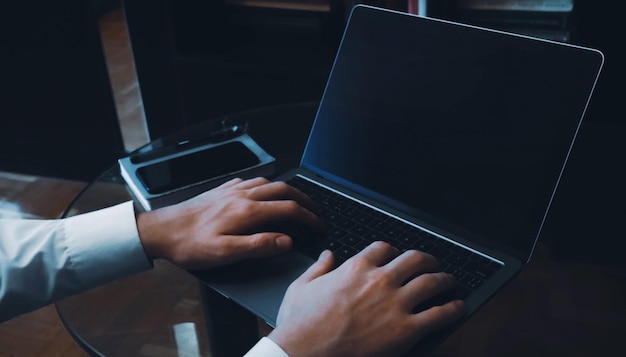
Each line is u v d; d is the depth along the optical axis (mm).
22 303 861
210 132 1226
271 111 1293
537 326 801
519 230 832
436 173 918
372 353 648
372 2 1617
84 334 854
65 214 1022
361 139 1002
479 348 761
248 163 1062
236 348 775
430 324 681
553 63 850
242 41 1870
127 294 897
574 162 1526
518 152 856
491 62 903
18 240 867
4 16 1933
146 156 1098
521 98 868
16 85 2053
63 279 860
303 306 691
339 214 926
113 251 856
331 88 1059
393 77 993
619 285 900
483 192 872
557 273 907
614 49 1507
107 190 1069
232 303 849
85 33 1901
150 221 875
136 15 1805
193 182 1012
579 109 820
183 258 829
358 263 735
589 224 1479
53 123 2096
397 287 707
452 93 930
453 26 946
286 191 899
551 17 1534
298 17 1811
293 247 856
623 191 1510
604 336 809
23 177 2221
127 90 1979
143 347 816
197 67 1816
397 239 867
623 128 1458
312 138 1056
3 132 2162
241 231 834
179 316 847
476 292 769
